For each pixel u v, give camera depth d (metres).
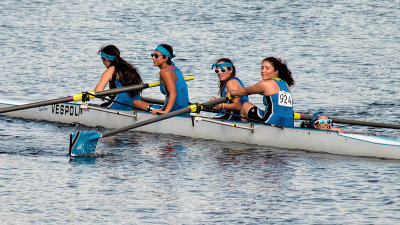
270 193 34.66
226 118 47.50
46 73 73.12
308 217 31.53
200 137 47.19
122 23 105.12
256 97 64.50
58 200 33.06
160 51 47.00
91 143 41.78
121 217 31.16
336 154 43.09
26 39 91.38
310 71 75.81
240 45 90.38
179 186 35.53
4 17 107.31
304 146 43.94
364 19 110.19
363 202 33.50
